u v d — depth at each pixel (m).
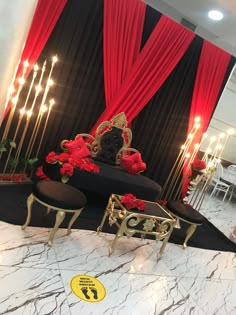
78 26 3.53
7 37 1.99
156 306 2.27
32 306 1.90
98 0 3.54
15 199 3.12
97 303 2.11
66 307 1.98
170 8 5.00
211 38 5.54
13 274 2.10
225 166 7.06
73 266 2.40
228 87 6.50
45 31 3.29
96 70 3.80
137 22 3.76
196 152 4.66
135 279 2.51
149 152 4.50
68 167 3.18
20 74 3.26
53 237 2.54
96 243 2.86
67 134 3.90
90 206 3.71
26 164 3.53
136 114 4.12
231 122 6.78
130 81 3.90
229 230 4.68
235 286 2.95
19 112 3.54
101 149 3.84
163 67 4.07
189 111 4.52
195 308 2.41
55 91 3.65
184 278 2.79
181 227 3.94
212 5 4.41
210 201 6.07
